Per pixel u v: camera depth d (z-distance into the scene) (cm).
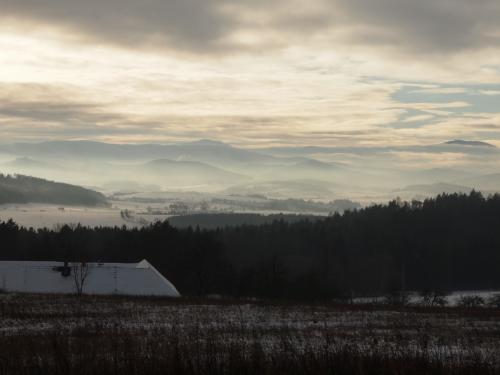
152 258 8994
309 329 2564
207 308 3603
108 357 1405
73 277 5697
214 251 8425
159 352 1445
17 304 3666
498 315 3384
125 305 3741
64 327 2609
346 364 1307
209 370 1288
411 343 2072
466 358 1519
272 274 7344
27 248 9238
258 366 1304
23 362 1345
